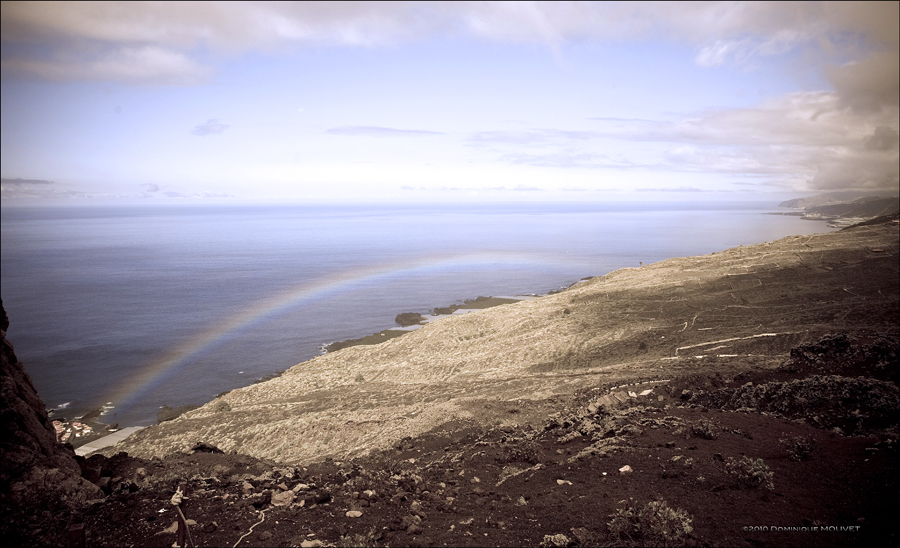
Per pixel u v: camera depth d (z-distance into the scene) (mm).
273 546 7645
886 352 19672
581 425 17281
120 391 73312
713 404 18875
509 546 8070
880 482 9750
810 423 14977
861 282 71625
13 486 9125
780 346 50812
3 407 10492
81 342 106375
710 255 104500
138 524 8312
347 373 59812
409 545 7902
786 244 100938
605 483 10938
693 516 8820
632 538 8031
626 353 57281
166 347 101688
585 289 91625
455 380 51031
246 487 10234
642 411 17281
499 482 12141
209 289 176750
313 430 32812
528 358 58812
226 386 76188
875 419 13906
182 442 35812
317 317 128000
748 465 10930
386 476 12367
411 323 114062
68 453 11898
